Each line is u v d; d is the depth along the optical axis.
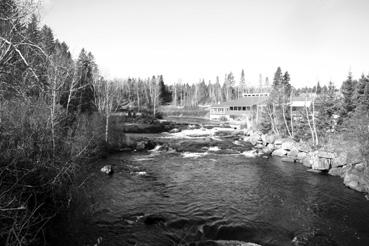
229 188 21.69
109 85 45.72
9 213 7.48
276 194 20.44
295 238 13.75
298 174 26.22
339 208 17.89
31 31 5.97
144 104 96.19
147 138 44.31
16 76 6.06
